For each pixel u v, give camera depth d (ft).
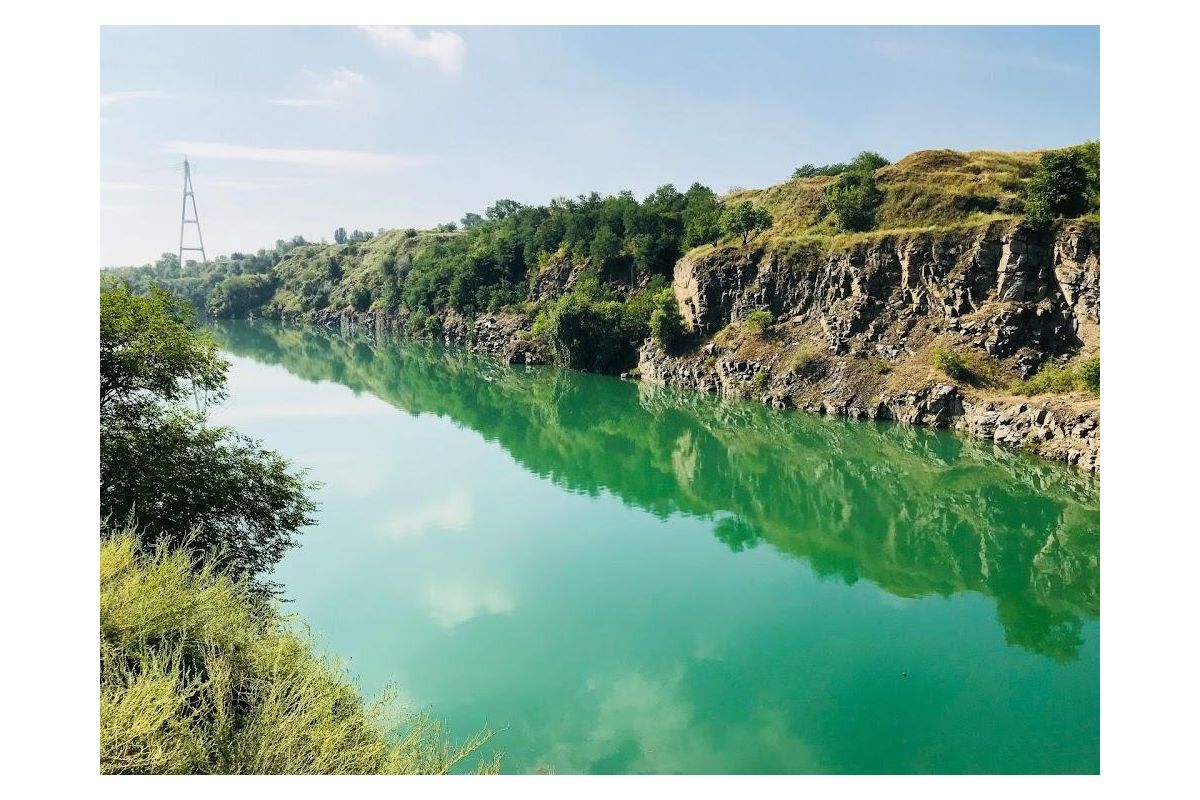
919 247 195.72
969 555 113.29
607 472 162.91
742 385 216.95
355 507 137.18
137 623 43.91
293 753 40.11
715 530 126.11
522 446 187.52
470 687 77.77
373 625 91.66
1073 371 163.43
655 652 85.20
